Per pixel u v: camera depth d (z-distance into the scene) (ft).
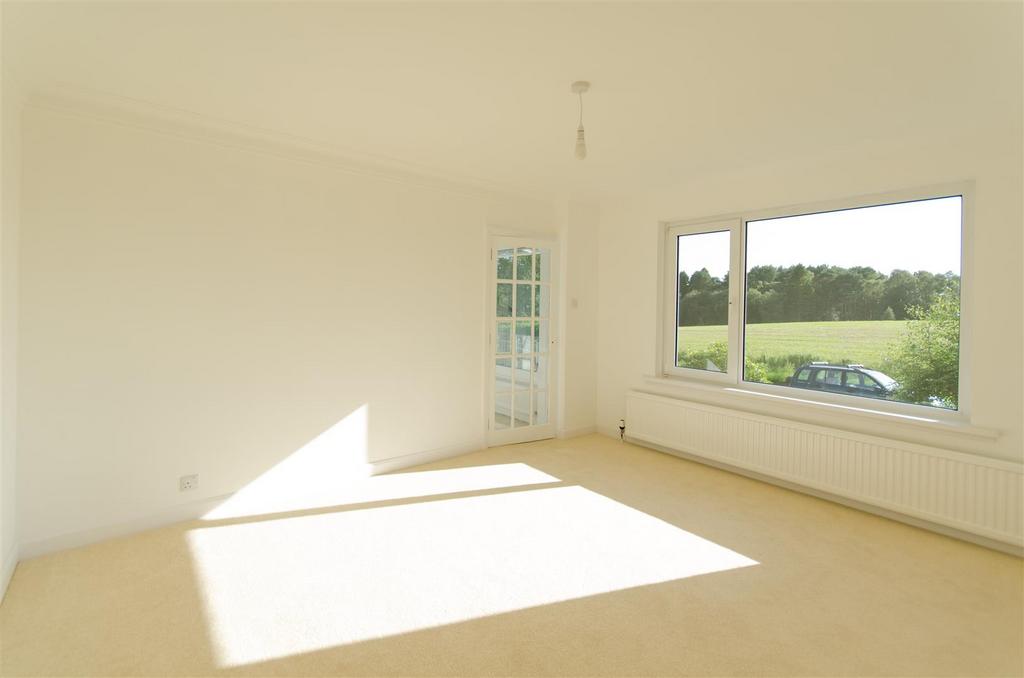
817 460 12.08
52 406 9.07
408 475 13.61
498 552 9.49
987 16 6.38
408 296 13.97
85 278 9.34
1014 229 9.72
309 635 7.07
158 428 10.19
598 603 7.91
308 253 12.10
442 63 7.82
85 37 7.11
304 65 7.93
